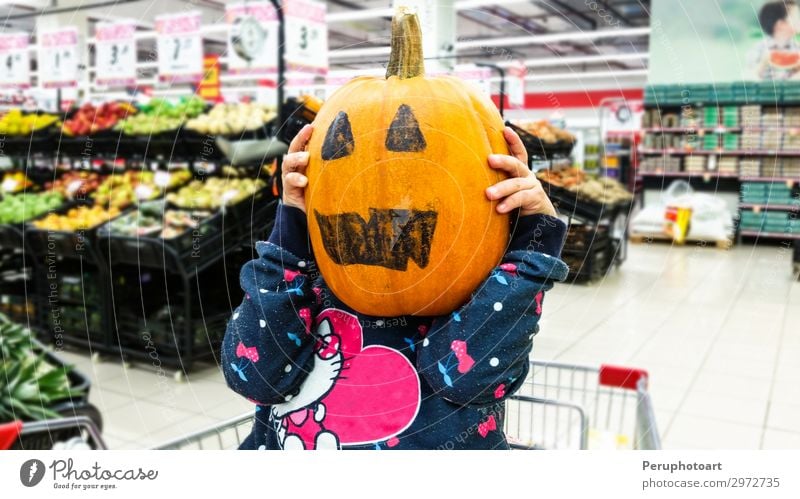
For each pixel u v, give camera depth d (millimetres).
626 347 1910
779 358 2100
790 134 3234
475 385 630
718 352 2127
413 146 605
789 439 1646
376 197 611
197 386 1576
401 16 667
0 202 2566
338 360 708
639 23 4348
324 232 653
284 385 706
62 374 1542
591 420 1486
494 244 638
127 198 2434
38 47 2449
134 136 2545
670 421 1755
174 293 2043
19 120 2695
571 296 1535
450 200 603
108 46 2135
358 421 680
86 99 2688
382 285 637
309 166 673
